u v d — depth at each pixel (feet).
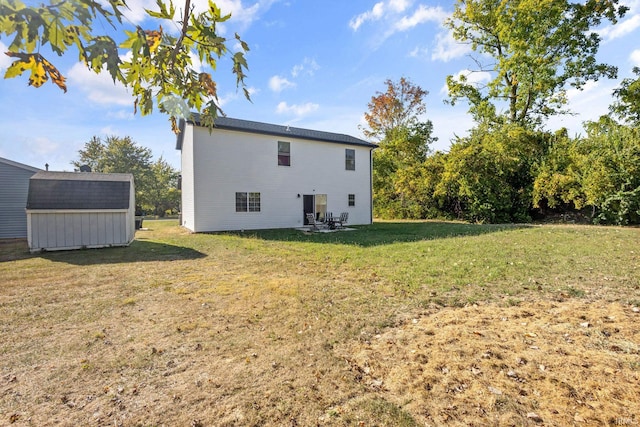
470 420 6.63
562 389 7.49
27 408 7.24
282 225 51.01
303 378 8.37
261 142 48.98
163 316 12.97
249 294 15.66
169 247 31.48
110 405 7.34
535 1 51.24
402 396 7.54
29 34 3.60
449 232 39.01
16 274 20.38
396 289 16.03
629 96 50.16
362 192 60.39
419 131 81.30
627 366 8.34
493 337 10.35
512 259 21.39
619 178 42.34
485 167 55.77
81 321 12.51
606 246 24.81
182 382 8.26
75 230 30.96
